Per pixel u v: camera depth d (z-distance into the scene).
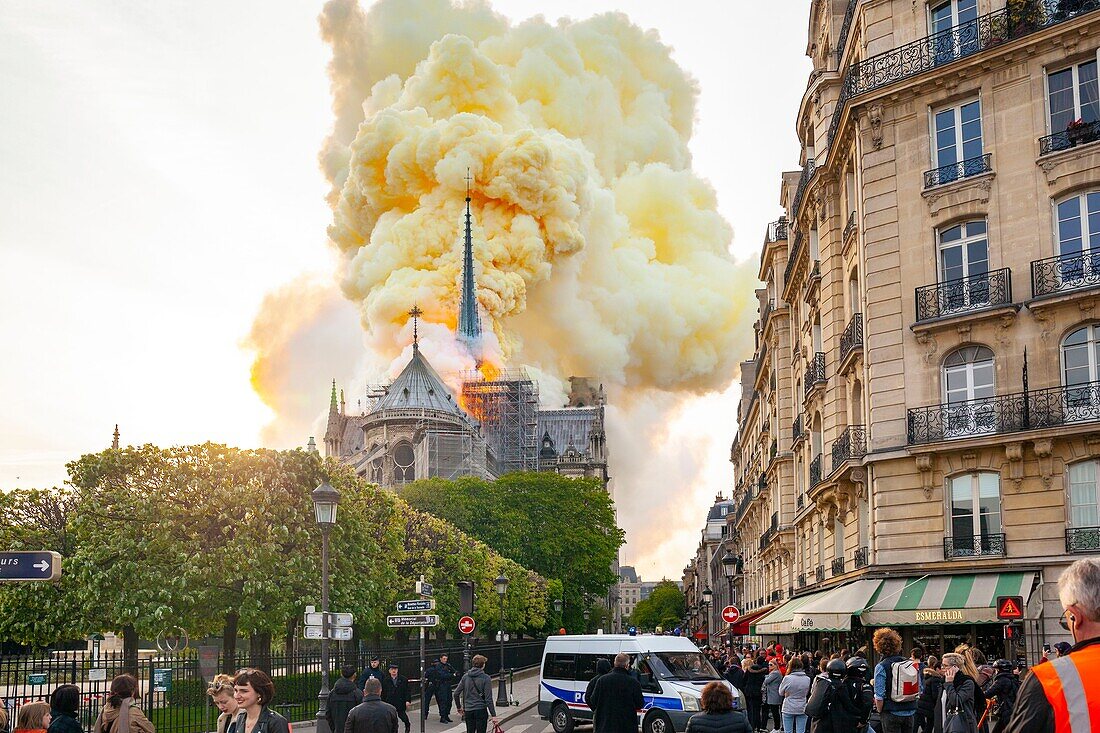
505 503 124.81
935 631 38.59
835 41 52.06
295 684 46.53
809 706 20.30
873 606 37.41
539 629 124.19
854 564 44.47
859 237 42.50
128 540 51.00
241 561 51.00
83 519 52.16
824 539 53.59
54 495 58.09
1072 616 6.12
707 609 183.62
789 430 71.81
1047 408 35.91
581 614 129.75
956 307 38.81
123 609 50.00
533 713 52.78
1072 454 35.34
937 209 39.78
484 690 30.38
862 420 44.12
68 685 14.86
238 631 54.34
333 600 54.94
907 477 39.19
